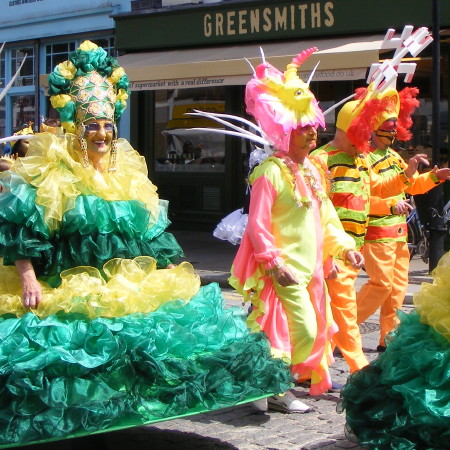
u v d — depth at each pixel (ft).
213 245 47.75
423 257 38.52
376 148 22.12
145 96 54.03
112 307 13.57
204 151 52.70
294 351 16.84
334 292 19.62
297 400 18.43
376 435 13.50
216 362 13.89
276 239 16.89
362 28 41.37
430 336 13.47
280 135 16.63
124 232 14.66
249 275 17.03
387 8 40.55
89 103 14.57
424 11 39.58
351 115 20.27
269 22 44.39
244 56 44.21
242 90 50.70
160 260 15.58
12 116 61.05
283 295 16.76
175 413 13.32
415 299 14.07
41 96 58.80
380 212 21.90
